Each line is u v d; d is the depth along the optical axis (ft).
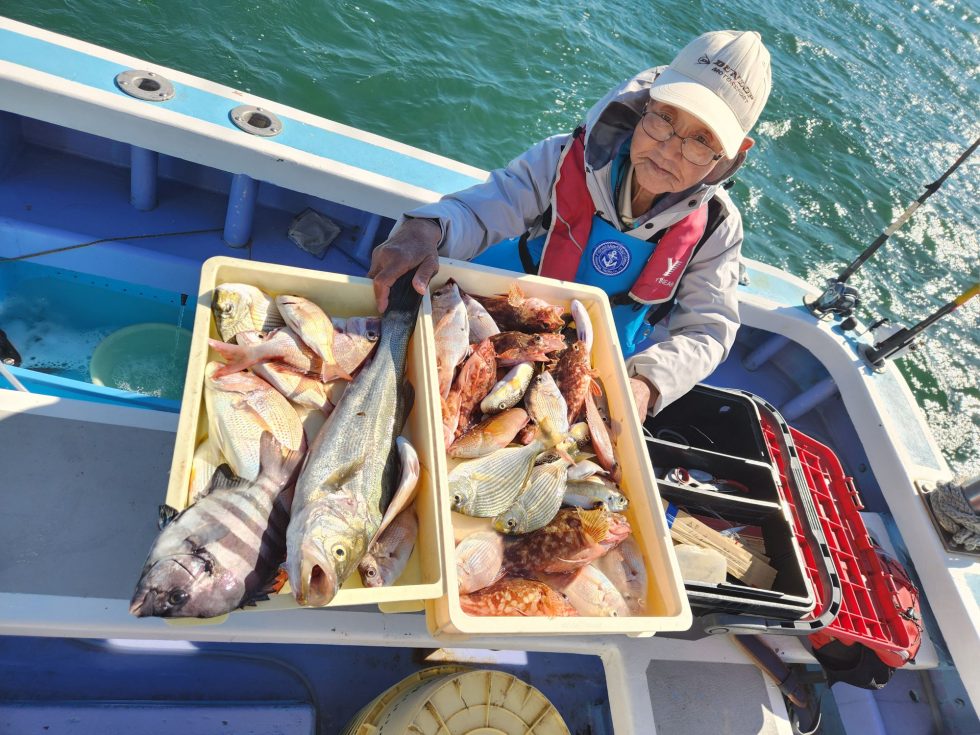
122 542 5.68
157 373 9.55
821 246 25.72
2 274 9.11
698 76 6.21
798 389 12.90
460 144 21.34
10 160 9.30
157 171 9.60
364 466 4.93
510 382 6.25
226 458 4.83
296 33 21.38
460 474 5.60
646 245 7.63
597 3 28.12
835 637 8.11
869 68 34.35
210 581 4.06
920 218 27.81
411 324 5.94
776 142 28.76
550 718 6.33
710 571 6.86
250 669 6.89
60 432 6.04
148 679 6.50
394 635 6.46
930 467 10.83
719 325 7.97
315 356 5.53
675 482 7.79
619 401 6.47
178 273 9.36
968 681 9.14
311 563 4.19
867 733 8.98
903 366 24.29
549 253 7.75
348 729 6.47
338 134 9.50
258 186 9.37
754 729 7.54
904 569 9.34
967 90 36.17
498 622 4.59
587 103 23.62
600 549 5.58
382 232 10.44
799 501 8.00
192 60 19.66
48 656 6.28
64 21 18.95
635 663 7.48
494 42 23.98
